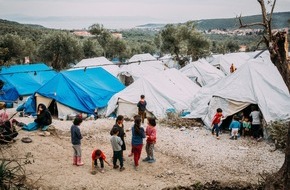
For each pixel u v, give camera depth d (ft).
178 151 41.88
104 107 70.74
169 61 151.94
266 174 33.63
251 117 50.14
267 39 27.71
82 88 71.00
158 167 36.63
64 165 36.06
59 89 67.72
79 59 143.23
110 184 31.65
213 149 42.63
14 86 86.33
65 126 53.98
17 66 99.96
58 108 66.59
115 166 35.63
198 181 32.32
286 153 28.12
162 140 46.50
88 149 42.60
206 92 61.67
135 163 35.86
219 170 35.76
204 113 56.65
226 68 124.88
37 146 41.16
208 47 148.36
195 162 38.19
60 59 139.85
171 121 56.80
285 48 27.45
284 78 27.76
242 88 52.85
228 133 50.75
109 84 81.41
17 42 143.95
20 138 43.27
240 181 31.99
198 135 49.37
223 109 53.06
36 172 33.14
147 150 37.86
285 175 28.04
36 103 69.31
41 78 95.45
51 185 30.42
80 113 67.26
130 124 56.29
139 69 116.88
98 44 172.24
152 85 67.00
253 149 42.42
